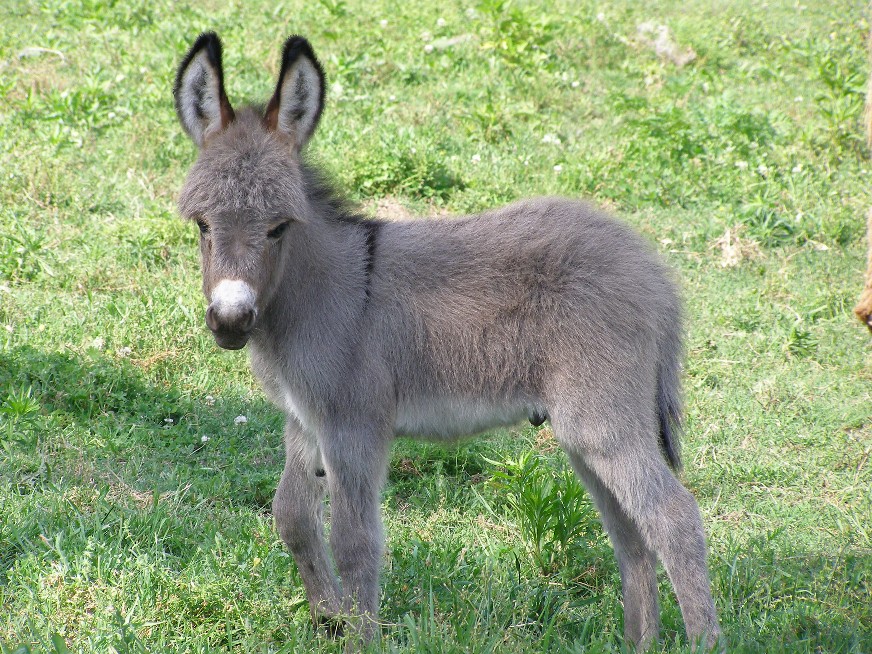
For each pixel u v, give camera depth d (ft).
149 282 54.49
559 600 35.29
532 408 32.17
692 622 29.63
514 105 79.71
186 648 30.25
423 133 72.59
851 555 38.01
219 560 34.86
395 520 40.16
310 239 30.58
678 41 102.94
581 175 68.74
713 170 73.15
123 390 45.75
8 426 40.81
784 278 60.64
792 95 94.32
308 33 94.12
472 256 32.07
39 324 49.21
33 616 30.63
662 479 30.55
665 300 32.40
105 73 80.69
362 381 30.94
